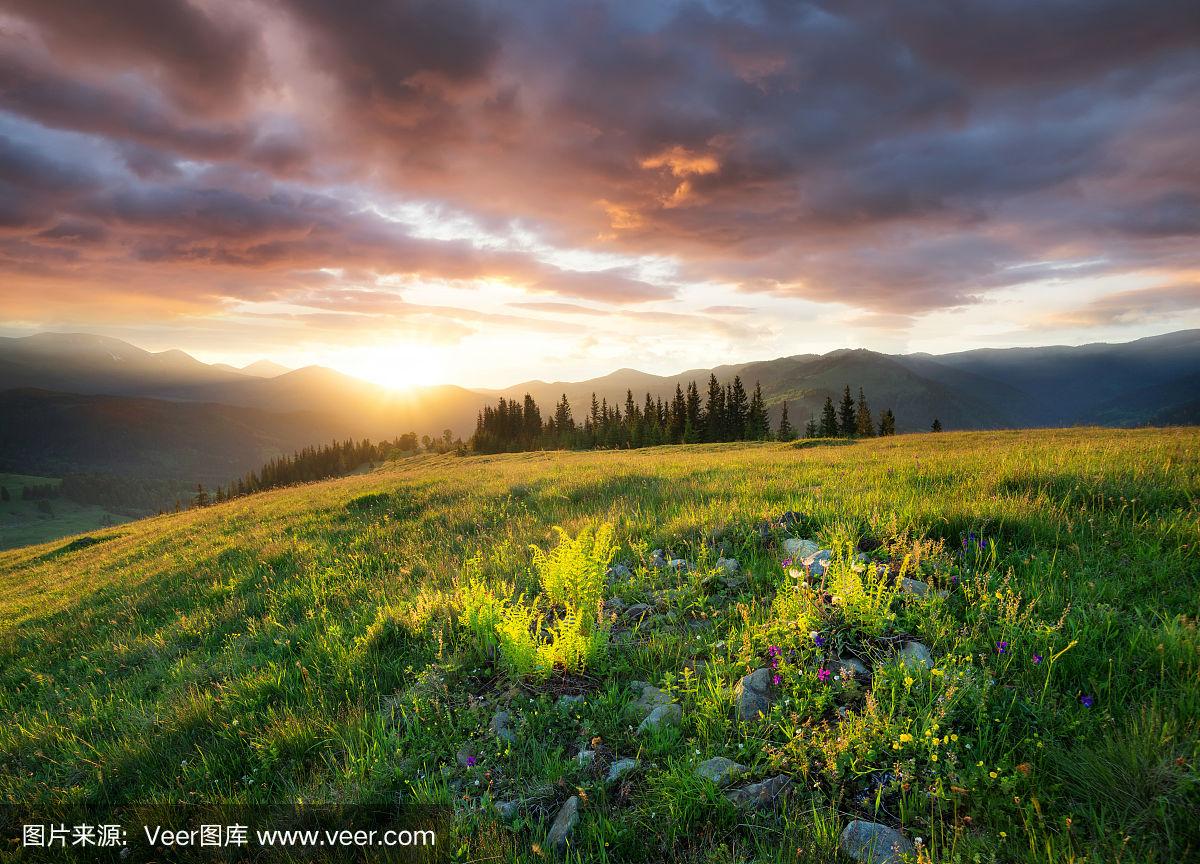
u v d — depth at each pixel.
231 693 5.57
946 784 2.82
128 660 7.84
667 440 91.12
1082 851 2.38
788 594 4.99
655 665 4.50
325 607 7.63
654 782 3.19
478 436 114.75
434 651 5.44
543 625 5.60
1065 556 4.86
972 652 3.76
